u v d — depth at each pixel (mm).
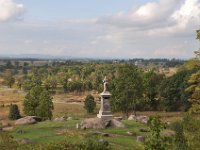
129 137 52219
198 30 40281
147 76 113250
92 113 118688
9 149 29656
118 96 95562
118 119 67812
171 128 36969
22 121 71000
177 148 24859
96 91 188875
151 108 122188
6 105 141375
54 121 69062
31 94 95250
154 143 22438
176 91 117750
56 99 164750
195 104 40094
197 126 26859
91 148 26047
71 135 52281
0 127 62062
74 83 190875
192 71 114312
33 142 47656
